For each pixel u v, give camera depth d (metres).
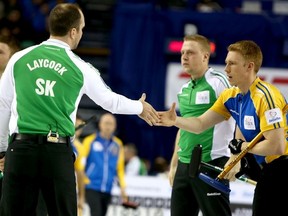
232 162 11.80
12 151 10.89
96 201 21.19
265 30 26.08
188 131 12.66
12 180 10.90
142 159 26.08
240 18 26.05
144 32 26.25
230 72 11.75
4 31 28.30
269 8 29.14
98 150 21.23
